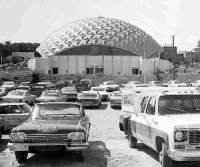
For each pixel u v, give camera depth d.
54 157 9.50
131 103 11.98
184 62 122.31
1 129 13.80
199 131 7.18
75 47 91.94
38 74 68.31
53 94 26.64
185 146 7.15
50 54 93.06
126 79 73.81
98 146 11.34
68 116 9.62
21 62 119.25
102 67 87.25
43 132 8.32
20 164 8.77
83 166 8.46
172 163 7.65
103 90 36.38
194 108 8.59
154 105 8.91
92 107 28.27
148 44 101.75
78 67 87.50
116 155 9.84
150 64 87.75
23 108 15.19
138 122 9.75
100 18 106.31
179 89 10.59
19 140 8.33
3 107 14.54
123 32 99.00
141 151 10.41
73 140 8.32
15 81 64.19
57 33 101.94
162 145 7.70
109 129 15.59
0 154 10.16
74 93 32.94
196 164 8.29
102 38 93.94
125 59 87.88
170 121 7.70
